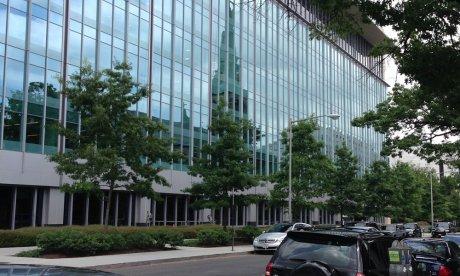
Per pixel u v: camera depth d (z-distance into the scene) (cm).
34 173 3073
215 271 1869
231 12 5081
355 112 7694
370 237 814
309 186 4006
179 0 4422
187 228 3625
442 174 9112
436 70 1182
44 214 3162
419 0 1085
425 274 1131
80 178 2345
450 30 1120
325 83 6850
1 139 2916
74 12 3431
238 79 5088
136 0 3962
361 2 1134
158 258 2203
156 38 4134
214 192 3222
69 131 2398
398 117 2589
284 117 5816
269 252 2873
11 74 3000
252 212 5138
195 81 4528
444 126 2511
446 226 6200
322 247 785
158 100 4088
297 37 6231
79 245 2186
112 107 2384
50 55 3238
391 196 5447
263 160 5347
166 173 4091
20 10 3081
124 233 2544
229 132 3278
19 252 2227
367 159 8050
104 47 3641
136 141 2416
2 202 2991
